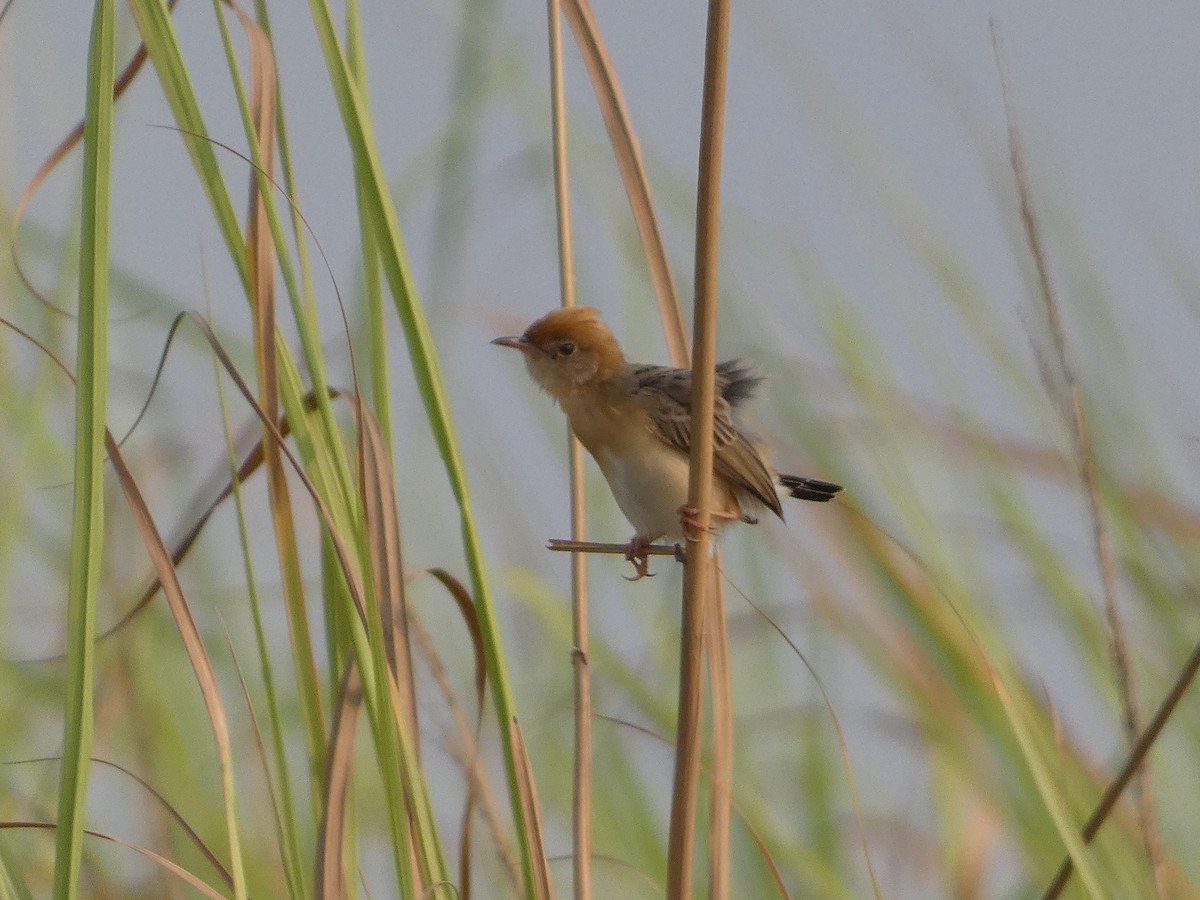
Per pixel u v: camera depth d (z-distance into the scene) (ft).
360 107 20.81
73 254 28.27
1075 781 29.78
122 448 31.12
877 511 32.07
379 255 21.76
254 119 21.65
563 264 25.95
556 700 32.71
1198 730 29.78
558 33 26.30
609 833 32.40
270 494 21.90
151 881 28.40
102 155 18.54
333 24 20.84
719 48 21.03
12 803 29.09
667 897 21.66
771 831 30.07
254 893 29.53
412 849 19.94
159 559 20.48
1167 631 30.58
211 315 24.20
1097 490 23.26
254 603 20.80
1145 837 22.31
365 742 34.06
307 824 30.91
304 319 20.57
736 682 33.96
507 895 28.76
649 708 32.48
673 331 25.96
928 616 30.35
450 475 20.94
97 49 18.71
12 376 28.48
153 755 29.40
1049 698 26.66
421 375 20.79
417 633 24.35
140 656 29.86
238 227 20.95
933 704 30.45
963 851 32.09
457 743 24.47
